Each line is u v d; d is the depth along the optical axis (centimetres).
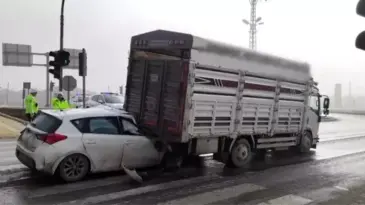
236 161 962
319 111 1296
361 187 788
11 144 1292
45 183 729
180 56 845
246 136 991
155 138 870
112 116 812
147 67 942
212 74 872
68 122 744
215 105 886
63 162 725
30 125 782
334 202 675
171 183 773
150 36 928
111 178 788
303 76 1166
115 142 790
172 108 859
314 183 817
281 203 659
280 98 1075
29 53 3077
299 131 1181
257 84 990
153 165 876
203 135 869
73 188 701
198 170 912
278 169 964
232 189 744
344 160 1131
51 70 1558
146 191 704
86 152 750
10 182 730
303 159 1136
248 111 972
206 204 637
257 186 774
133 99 985
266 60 1013
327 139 1750
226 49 898
